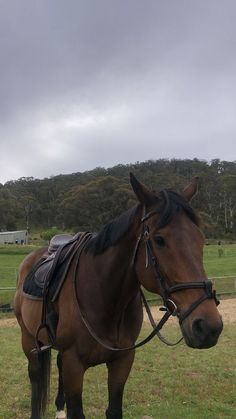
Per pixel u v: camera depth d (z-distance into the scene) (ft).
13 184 348.59
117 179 199.41
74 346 10.21
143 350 25.14
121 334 10.18
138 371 21.15
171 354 24.41
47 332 11.45
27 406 16.35
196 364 22.45
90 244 10.71
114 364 10.43
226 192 239.30
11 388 18.45
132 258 9.50
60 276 11.03
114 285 9.79
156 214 8.65
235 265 93.86
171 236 8.27
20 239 223.51
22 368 21.54
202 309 7.78
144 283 9.07
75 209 202.69
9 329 33.22
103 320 9.93
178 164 274.77
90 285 10.13
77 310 10.13
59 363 14.51
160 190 9.13
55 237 13.70
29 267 14.56
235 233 226.38
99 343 9.93
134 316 10.52
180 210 8.55
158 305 45.68
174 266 8.14
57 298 10.93
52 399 17.43
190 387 18.79
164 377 20.21
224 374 20.74
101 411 16.10
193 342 7.64
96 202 195.62
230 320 37.27
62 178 342.03
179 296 8.08
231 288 59.57
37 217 295.28
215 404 16.71
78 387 10.16
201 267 8.18
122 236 9.68
